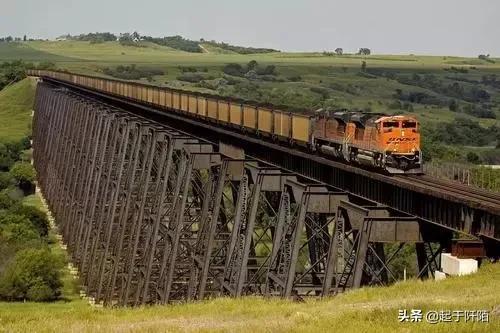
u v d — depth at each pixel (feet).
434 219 184.85
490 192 205.46
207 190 267.18
